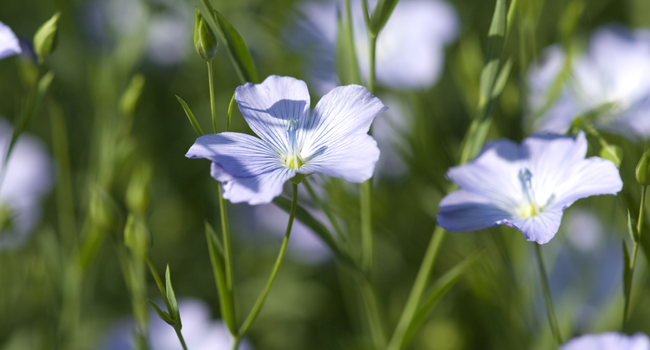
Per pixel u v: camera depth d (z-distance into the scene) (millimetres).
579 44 327
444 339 329
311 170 255
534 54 313
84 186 359
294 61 362
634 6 355
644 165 260
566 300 312
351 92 264
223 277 271
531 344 305
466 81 320
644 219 272
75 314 312
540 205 271
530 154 277
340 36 283
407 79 352
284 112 266
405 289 343
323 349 350
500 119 318
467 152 283
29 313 334
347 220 301
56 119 316
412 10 365
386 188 320
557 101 317
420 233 317
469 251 309
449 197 274
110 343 341
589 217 320
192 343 345
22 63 299
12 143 284
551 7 340
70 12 363
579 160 271
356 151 256
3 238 334
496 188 275
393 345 290
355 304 359
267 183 255
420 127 312
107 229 289
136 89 314
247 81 275
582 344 270
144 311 291
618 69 327
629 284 266
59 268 312
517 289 300
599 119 301
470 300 331
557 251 317
